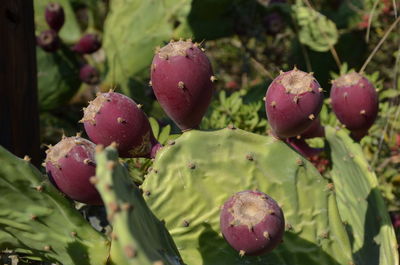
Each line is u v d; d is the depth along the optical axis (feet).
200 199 3.26
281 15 6.24
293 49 6.46
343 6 6.50
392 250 3.61
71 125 6.35
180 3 5.88
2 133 4.03
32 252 3.18
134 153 3.24
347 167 3.73
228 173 3.27
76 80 6.41
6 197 3.05
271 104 3.21
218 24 6.09
